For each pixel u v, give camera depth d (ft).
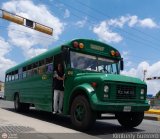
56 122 42.39
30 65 51.78
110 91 33.50
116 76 34.58
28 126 34.91
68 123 41.47
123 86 34.40
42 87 45.14
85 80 35.19
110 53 41.01
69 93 37.24
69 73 37.35
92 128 37.40
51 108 41.37
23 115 51.13
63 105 38.42
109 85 33.47
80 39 38.86
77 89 34.99
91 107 32.73
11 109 64.95
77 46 38.40
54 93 40.45
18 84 58.39
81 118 34.27
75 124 34.83
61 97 39.73
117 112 35.35
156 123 49.01
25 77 54.29
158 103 112.37
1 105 79.87
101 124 41.96
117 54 41.60
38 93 46.78
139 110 35.14
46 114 54.54
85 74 36.27
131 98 34.91
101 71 39.52
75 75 37.17
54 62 41.50
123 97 34.32
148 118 58.49
